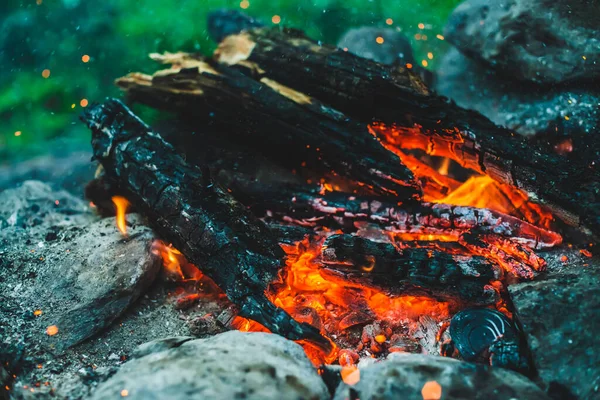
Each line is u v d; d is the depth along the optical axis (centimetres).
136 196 101
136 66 183
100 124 104
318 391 80
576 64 108
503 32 114
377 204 103
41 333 92
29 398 84
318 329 90
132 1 192
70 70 184
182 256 104
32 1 195
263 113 108
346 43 134
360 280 95
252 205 106
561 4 109
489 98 120
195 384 79
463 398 80
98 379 86
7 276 100
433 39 153
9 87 181
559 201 97
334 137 106
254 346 84
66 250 103
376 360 91
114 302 96
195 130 114
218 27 127
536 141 109
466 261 94
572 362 84
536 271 96
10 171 145
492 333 90
